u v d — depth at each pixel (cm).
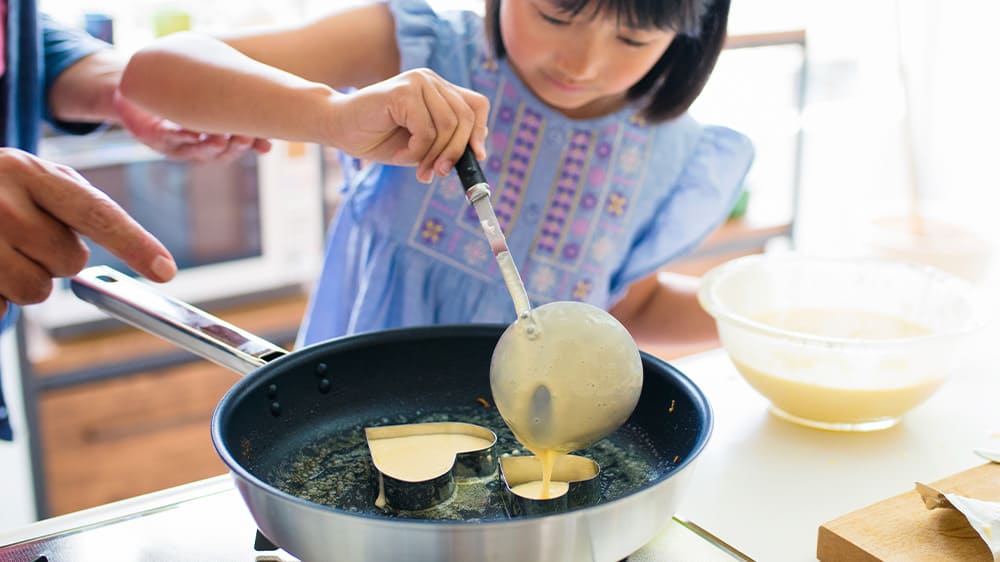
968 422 93
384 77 128
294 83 94
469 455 72
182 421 206
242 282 208
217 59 100
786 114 242
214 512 73
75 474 191
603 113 128
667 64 117
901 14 227
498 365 67
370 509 69
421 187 125
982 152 227
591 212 129
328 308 133
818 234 245
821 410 89
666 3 95
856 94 242
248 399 72
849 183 246
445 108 81
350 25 124
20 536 69
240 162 199
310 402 79
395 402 83
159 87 100
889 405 88
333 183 210
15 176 73
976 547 67
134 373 202
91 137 183
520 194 128
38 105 117
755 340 90
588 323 67
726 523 75
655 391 77
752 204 252
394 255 125
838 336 101
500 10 115
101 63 122
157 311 77
